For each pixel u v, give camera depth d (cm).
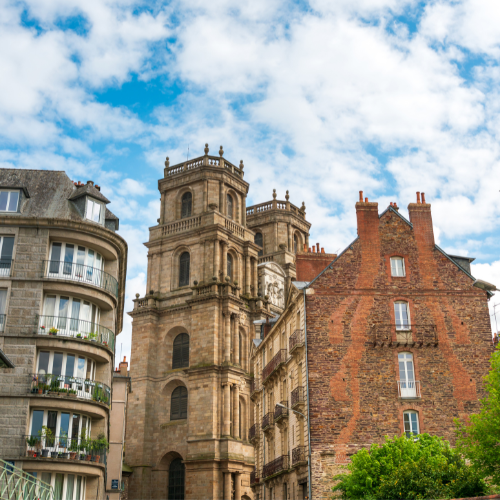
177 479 7075
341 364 4206
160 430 7250
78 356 3906
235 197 8350
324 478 3931
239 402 7194
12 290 3806
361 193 4631
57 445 3612
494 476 3272
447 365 4247
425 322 4338
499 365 3550
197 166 8181
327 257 5059
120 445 5688
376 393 4153
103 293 4069
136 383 7412
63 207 4262
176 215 8138
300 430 4259
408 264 4478
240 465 6856
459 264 4775
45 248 3931
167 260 7900
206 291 7388
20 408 3572
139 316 7700
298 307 4562
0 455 3466
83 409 3738
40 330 3791
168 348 7562
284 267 9112
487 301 4406
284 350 4928
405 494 3112
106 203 4422
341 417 4081
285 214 9650
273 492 5119
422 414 4125
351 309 4344
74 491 3634
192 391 7062
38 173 4472
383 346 4262
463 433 3756
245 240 8081
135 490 6975
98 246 4141
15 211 4103
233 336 7344
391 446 3438
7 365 2877
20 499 2556
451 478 3180
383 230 4550
